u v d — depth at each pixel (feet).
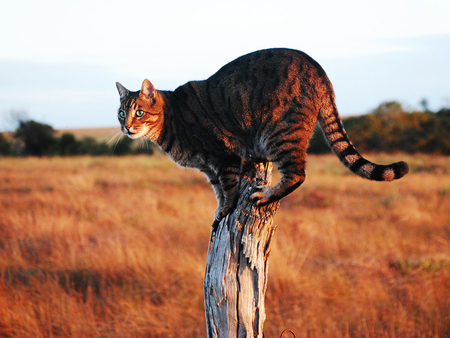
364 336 14.96
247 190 8.79
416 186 41.52
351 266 21.12
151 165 63.41
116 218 29.55
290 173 10.48
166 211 32.09
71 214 30.71
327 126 10.71
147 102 11.96
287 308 17.21
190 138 11.64
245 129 10.92
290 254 21.43
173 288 18.76
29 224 27.04
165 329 15.72
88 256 21.67
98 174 52.65
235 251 8.53
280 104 10.44
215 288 8.57
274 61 10.73
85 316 16.26
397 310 16.25
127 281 19.60
